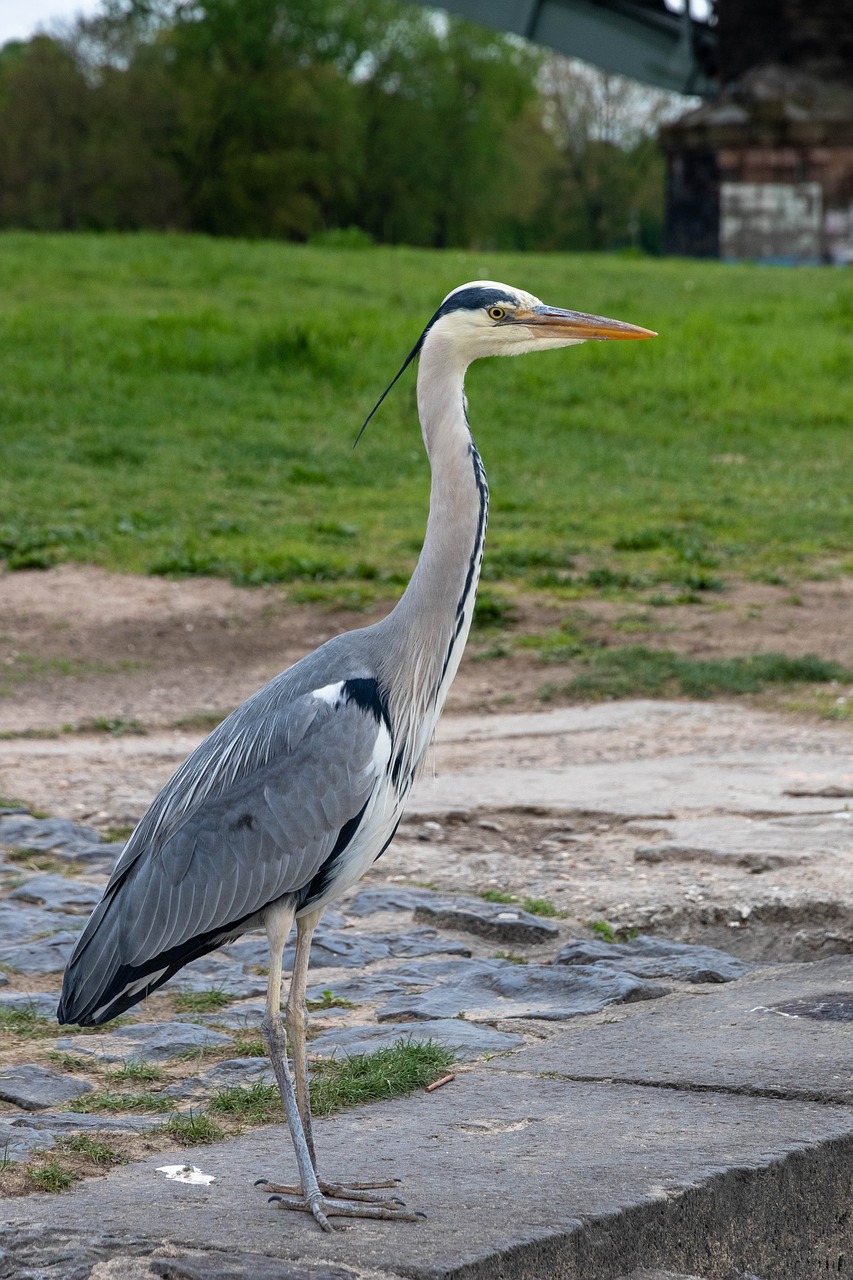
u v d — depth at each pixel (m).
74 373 29.62
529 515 22.38
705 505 23.23
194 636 16.86
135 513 21.44
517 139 111.56
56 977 7.35
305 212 86.94
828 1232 4.97
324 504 22.72
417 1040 6.32
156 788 11.12
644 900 8.33
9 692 14.82
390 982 7.26
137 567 19.19
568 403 30.53
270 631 17.06
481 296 5.63
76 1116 5.54
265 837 4.90
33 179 76.19
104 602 17.91
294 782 4.94
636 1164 4.76
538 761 11.95
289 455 25.64
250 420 27.83
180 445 25.81
